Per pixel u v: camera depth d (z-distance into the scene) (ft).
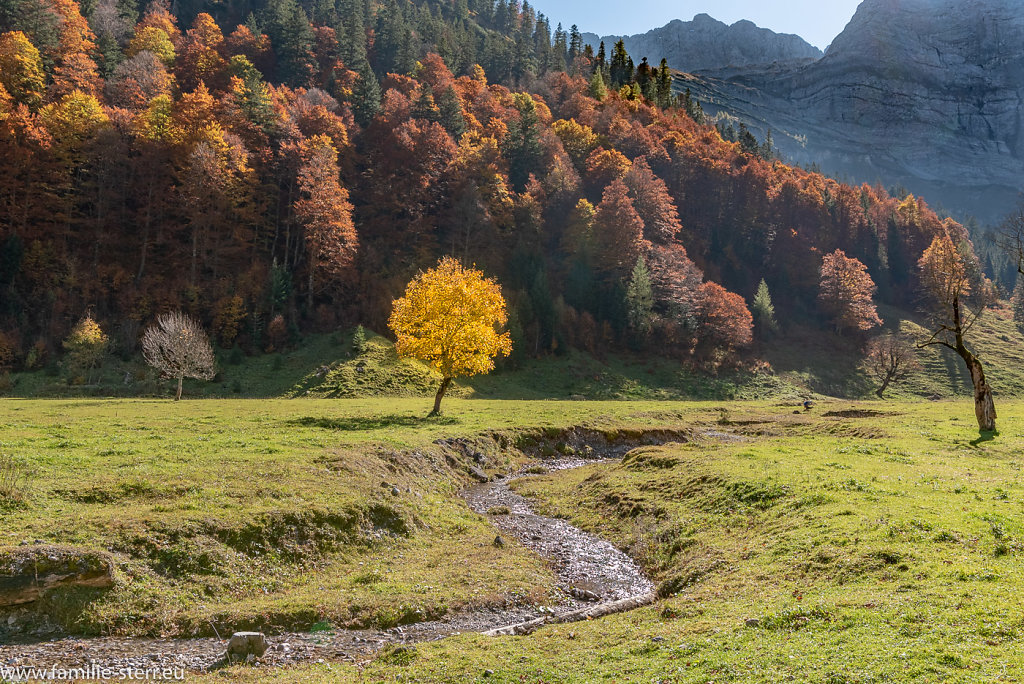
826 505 76.43
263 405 210.38
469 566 77.56
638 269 398.21
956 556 54.80
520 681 43.80
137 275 334.44
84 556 61.62
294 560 74.90
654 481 108.68
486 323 189.88
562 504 111.65
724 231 534.78
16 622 57.00
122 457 100.94
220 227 360.07
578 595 70.90
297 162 392.68
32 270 308.81
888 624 43.52
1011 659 35.32
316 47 654.94
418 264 390.42
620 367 369.30
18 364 271.08
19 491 77.46
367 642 56.85
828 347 440.45
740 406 250.37
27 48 385.91
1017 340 465.06
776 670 38.81
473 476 133.08
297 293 352.28
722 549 73.56
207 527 74.13
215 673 49.01
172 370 234.79
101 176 346.95
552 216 463.83
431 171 449.89
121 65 464.24
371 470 107.96
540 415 193.57
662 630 50.90
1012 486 78.28
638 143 583.17
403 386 282.77
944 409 194.39
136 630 57.72
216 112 415.44
